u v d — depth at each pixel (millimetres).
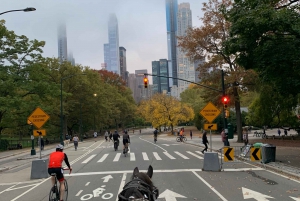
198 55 38344
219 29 36312
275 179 13266
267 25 15555
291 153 22594
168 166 18047
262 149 17734
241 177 13883
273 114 40688
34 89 43906
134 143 44688
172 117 75562
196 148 32406
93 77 72250
